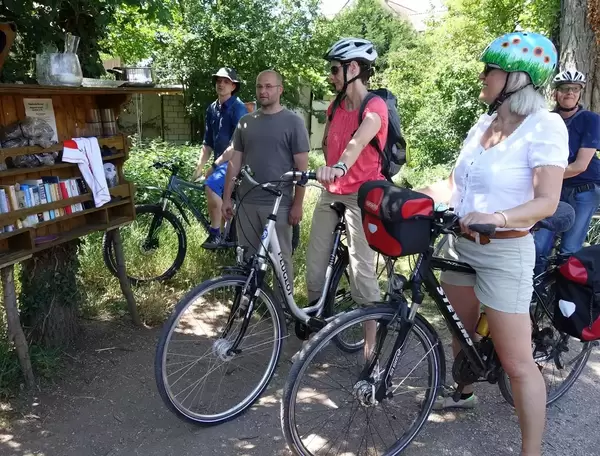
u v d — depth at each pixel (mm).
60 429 2762
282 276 3074
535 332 2881
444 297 2514
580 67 6867
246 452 2656
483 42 14133
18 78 3471
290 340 3836
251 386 3201
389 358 2439
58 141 3207
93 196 3342
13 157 2881
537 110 2211
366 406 2561
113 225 3598
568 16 6887
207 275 4832
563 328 2639
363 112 2949
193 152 8352
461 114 13336
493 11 13414
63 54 2938
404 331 2398
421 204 2164
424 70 16531
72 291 3580
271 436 2787
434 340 2547
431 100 13898
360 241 3131
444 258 2590
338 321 2334
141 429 2793
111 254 4523
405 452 2686
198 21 14461
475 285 2473
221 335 2986
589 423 2998
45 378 3150
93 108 3555
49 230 3262
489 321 2418
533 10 8820
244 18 14766
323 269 3332
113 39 9055
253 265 2832
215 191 4762
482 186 2299
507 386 2898
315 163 12492
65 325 3553
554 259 2828
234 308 2855
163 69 15156
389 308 2383
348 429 2803
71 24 3732
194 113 15547
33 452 2584
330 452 2643
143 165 7031
